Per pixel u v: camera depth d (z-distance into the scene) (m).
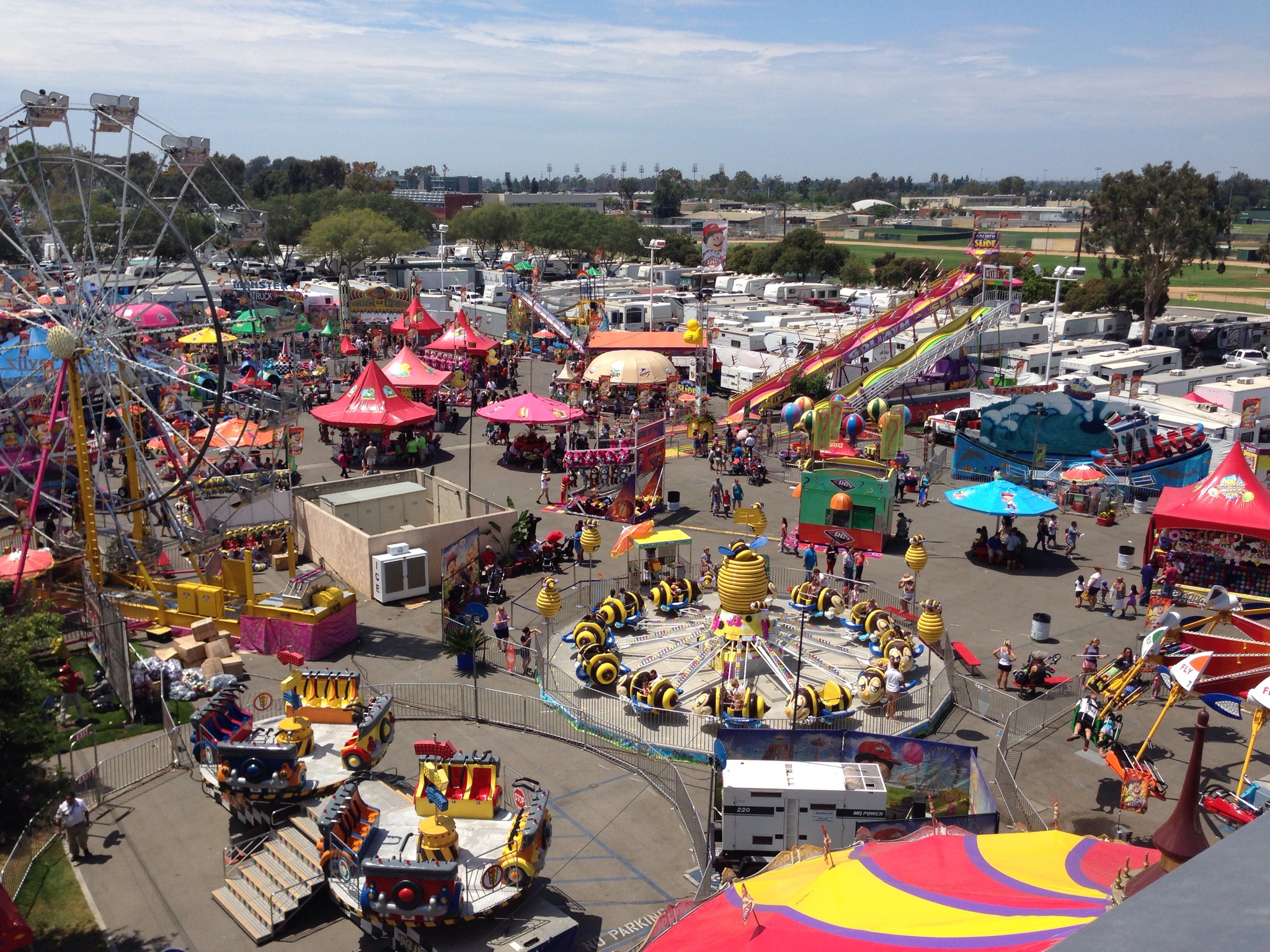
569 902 19.31
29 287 45.06
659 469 46.50
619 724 25.88
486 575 36.41
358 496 40.78
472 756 20.45
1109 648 31.95
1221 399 58.00
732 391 76.38
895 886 11.43
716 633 29.08
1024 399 51.25
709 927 11.86
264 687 28.39
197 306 79.69
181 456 45.59
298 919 18.80
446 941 17.27
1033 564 40.25
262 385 51.41
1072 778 24.03
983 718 27.08
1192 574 36.41
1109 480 47.66
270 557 39.00
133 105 35.69
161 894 19.36
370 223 126.06
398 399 55.09
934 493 50.53
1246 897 2.18
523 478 51.66
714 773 22.36
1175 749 25.55
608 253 152.00
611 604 30.95
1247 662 23.28
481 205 188.25
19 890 19.25
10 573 31.38
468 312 99.25
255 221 40.56
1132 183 96.12
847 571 37.09
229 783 20.72
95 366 35.62
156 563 36.06
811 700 25.50
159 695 27.22
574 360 77.81
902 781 21.19
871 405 52.19
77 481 41.59
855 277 137.50
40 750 18.58
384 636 32.09
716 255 97.94
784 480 52.34
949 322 70.38
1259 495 35.41
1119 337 95.00
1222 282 170.12
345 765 22.02
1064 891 10.37
